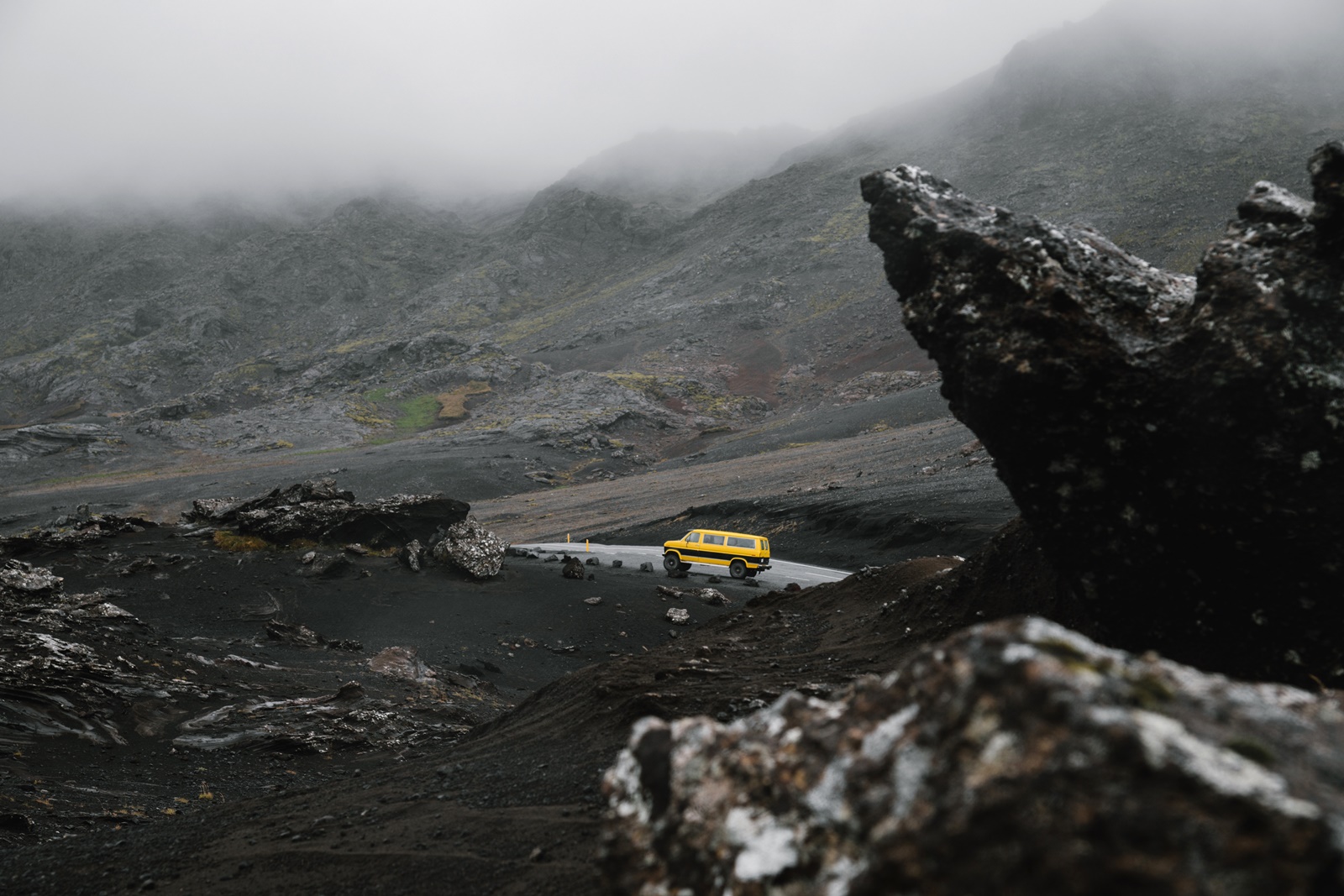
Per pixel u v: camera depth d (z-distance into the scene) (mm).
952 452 66938
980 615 10055
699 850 1753
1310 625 4773
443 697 17672
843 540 46500
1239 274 4832
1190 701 1354
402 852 5039
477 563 31625
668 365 187375
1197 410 4801
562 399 153250
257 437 142625
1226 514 4848
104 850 6441
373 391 173625
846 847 1489
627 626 26953
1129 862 1128
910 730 1503
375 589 28828
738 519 57031
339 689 16234
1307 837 1077
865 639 11406
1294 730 1343
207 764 11836
